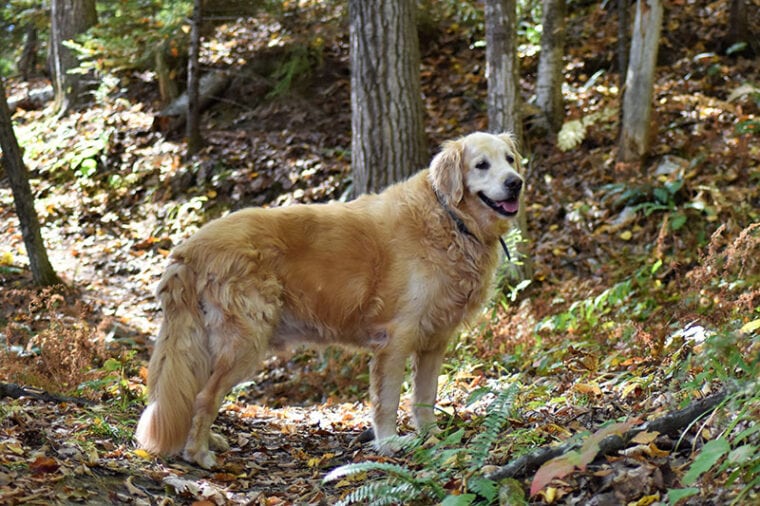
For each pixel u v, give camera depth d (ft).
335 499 13.04
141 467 13.94
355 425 19.54
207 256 15.17
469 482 11.28
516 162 17.52
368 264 16.17
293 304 15.97
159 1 44.78
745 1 39.50
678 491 9.85
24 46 56.34
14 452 12.98
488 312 25.03
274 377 27.40
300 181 38.09
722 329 14.21
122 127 42.88
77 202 39.60
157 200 39.22
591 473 11.35
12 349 21.59
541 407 16.63
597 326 23.45
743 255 17.44
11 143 30.63
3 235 37.91
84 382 18.69
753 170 30.48
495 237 16.98
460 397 20.42
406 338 16.16
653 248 29.40
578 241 31.17
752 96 34.32
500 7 30.35
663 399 14.29
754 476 10.12
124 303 32.68
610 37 41.81
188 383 14.80
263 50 45.42
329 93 43.32
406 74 31.53
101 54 44.55
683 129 34.32
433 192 16.69
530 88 40.27
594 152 34.94
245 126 42.55
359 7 31.30
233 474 14.66
